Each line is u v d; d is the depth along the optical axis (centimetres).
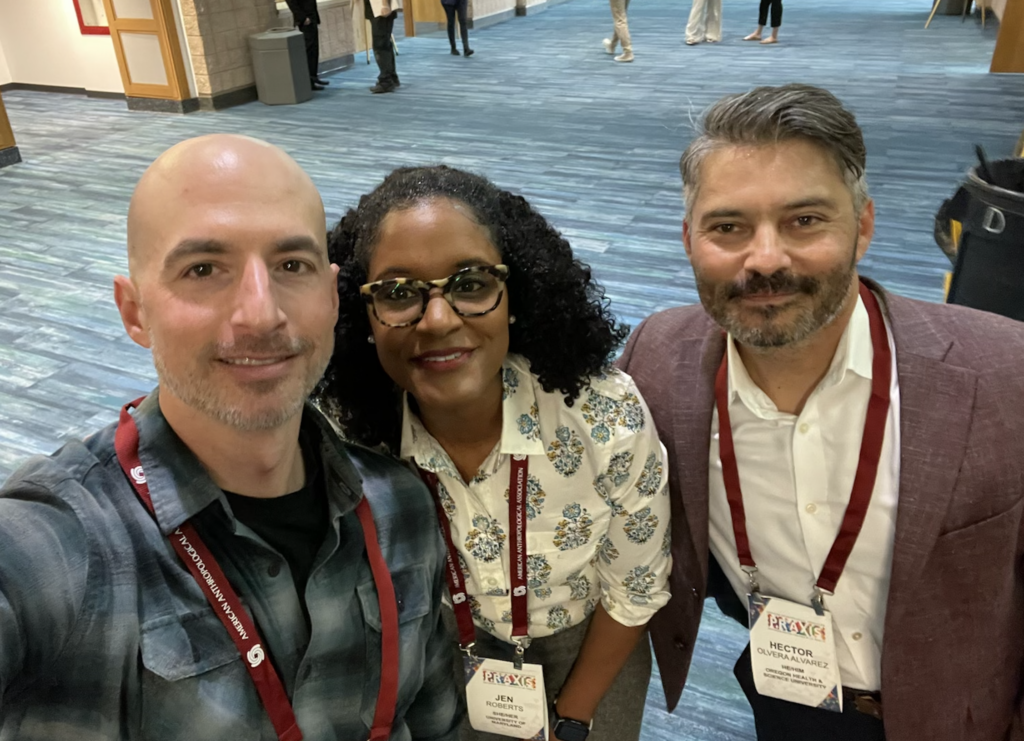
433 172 106
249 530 85
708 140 100
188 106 855
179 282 74
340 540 93
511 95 851
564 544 119
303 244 77
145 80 865
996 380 103
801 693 125
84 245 506
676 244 464
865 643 121
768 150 95
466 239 98
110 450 84
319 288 80
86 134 784
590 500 117
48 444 304
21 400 334
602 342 110
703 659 212
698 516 121
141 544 80
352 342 112
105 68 940
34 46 978
